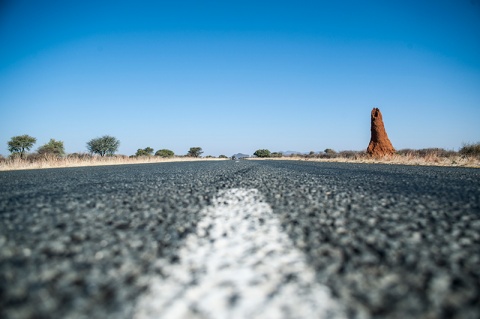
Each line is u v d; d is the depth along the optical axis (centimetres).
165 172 1099
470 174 932
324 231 218
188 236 204
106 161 2534
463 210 310
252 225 235
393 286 128
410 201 369
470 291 125
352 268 147
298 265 149
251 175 879
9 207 335
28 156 2552
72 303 113
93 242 192
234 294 117
